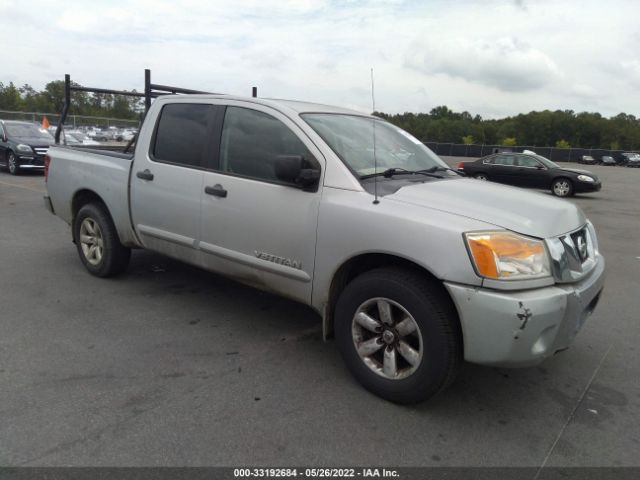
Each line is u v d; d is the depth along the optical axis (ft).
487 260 8.69
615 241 29.12
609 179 95.50
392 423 9.43
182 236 13.66
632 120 365.20
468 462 8.43
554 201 11.36
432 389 9.42
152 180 14.20
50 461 8.02
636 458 8.69
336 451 8.56
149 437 8.71
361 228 9.99
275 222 11.42
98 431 8.80
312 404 9.94
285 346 12.50
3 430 8.73
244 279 12.60
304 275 11.13
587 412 10.11
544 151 200.44
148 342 12.42
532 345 8.75
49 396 9.85
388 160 12.17
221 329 13.38
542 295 8.78
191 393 10.17
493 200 10.42
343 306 10.52
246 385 10.57
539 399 10.54
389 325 9.91
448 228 9.04
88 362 11.28
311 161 11.14
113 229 16.17
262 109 12.32
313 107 12.87
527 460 8.54
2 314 13.76
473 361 9.00
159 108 14.60
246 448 8.54
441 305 9.21
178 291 16.10
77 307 14.47
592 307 10.88
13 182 41.57
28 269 17.81
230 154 12.64
